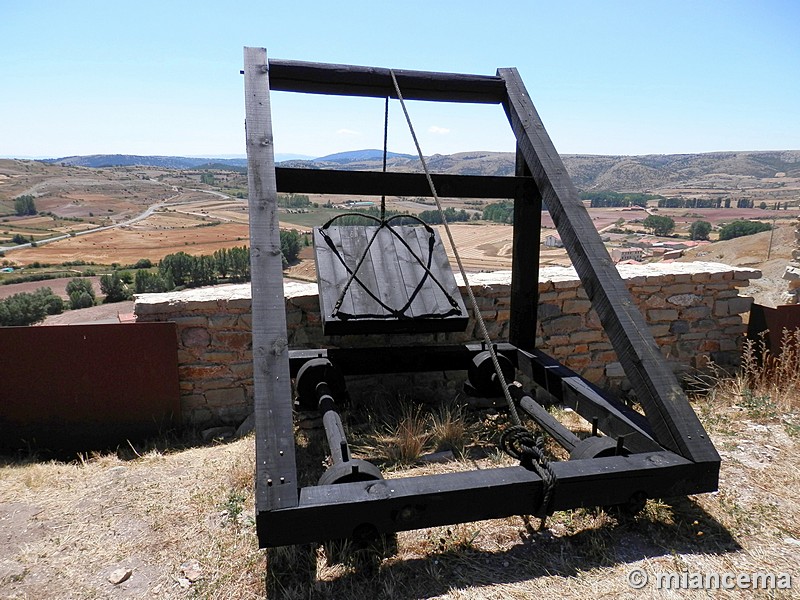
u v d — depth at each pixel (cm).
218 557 250
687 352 538
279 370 240
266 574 237
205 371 445
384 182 370
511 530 261
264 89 333
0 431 418
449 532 260
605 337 520
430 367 422
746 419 395
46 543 265
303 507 202
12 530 277
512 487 224
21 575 239
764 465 318
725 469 314
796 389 457
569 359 512
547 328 501
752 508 274
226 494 310
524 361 413
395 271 420
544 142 363
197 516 287
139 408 434
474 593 217
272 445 219
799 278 698
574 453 273
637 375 273
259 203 285
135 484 328
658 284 517
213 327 441
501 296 489
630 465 237
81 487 331
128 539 267
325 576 232
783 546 243
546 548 246
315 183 357
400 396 480
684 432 249
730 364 551
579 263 313
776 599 210
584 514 271
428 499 214
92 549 259
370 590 222
